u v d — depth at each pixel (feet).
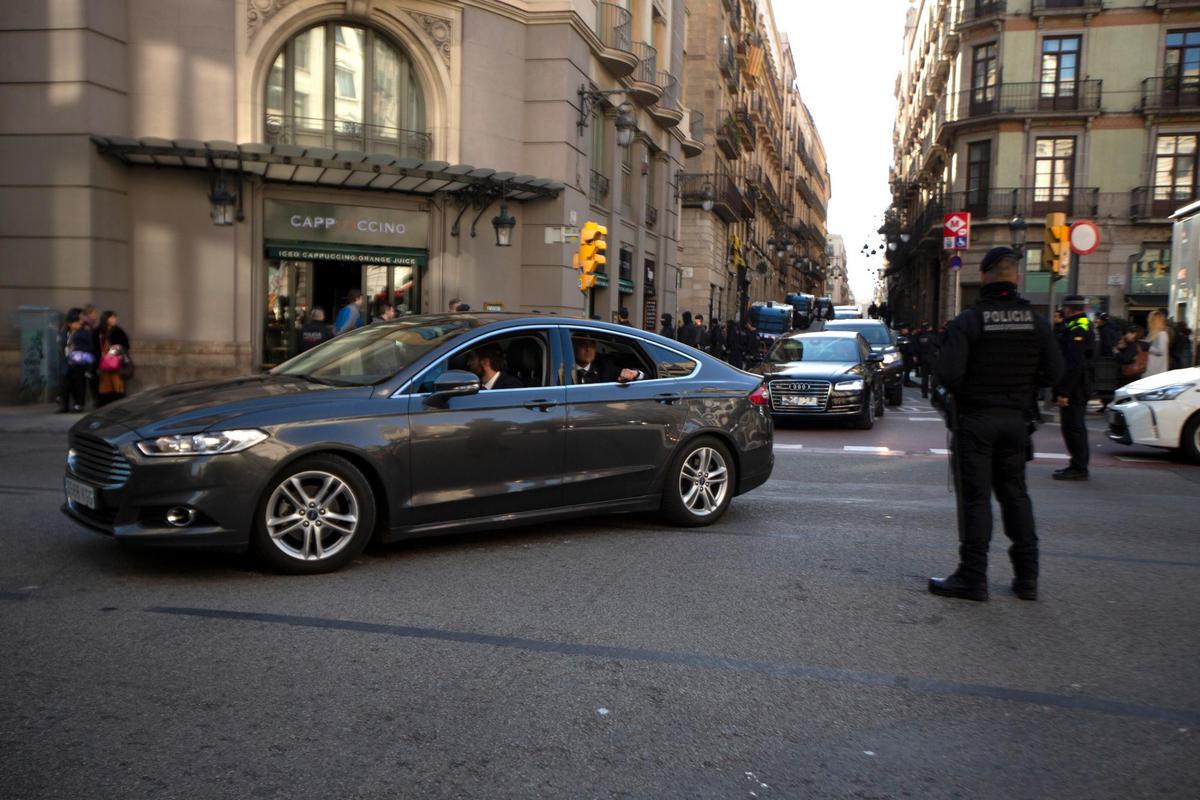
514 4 66.95
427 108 65.05
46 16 53.78
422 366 19.35
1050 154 128.67
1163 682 13.79
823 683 13.41
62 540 20.16
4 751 10.56
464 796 9.92
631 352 22.80
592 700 12.53
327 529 18.13
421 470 18.80
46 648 13.76
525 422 20.20
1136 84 124.88
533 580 18.16
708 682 13.29
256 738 11.07
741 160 189.57
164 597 16.33
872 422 50.80
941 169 159.12
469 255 67.31
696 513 23.22
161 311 58.44
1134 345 54.49
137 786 9.87
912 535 23.17
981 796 10.29
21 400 52.70
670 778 10.48
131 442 16.61
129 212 57.57
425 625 15.30
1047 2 126.62
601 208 80.74
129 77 56.54
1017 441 17.65
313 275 63.72
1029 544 17.79
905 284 228.63
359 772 10.34
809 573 19.26
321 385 19.03
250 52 59.16
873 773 10.75
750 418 24.18
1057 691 13.35
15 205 54.60
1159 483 32.86
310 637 14.53
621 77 81.30
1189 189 124.26
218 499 16.75
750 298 204.13
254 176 60.08
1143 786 10.61
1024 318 17.19
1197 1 120.47
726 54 156.87
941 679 13.69
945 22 155.63
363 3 61.52
